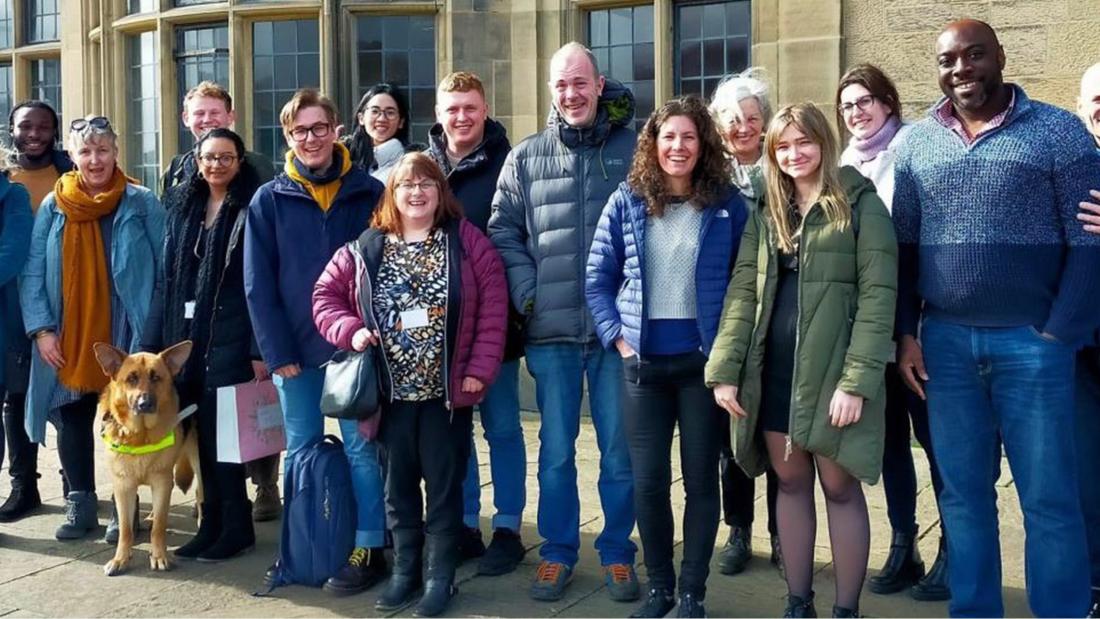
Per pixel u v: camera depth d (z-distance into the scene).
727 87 3.99
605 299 3.60
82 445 4.63
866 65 4.05
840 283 3.22
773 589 3.96
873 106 3.98
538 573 3.93
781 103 6.27
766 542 4.48
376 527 4.00
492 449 4.23
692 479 3.52
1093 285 3.10
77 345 4.52
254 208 3.99
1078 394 3.61
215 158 4.19
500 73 7.02
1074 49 5.57
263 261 3.96
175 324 4.33
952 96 3.20
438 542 3.77
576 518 3.97
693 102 3.51
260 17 7.36
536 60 6.96
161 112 7.73
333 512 3.96
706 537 3.52
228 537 4.34
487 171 4.26
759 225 3.40
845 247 3.23
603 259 3.61
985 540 3.34
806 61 6.18
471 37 7.02
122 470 4.14
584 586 3.99
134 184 4.73
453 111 4.19
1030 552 3.26
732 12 6.57
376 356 3.69
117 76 8.03
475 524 4.38
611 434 3.83
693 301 3.47
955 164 3.19
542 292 3.86
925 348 3.35
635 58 6.89
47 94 9.23
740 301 3.37
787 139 3.27
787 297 3.32
